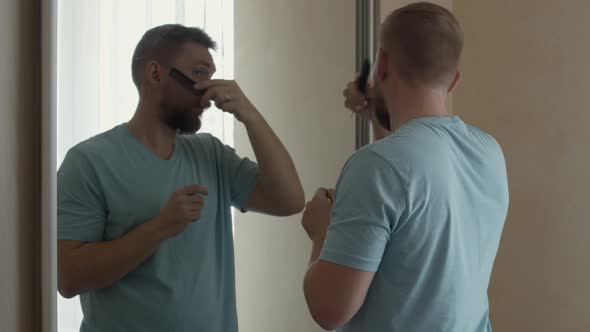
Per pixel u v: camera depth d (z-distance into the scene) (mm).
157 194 1095
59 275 953
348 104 1305
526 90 2111
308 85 1586
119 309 1046
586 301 2006
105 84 1021
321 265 897
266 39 1432
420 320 903
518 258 2137
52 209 669
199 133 1211
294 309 1529
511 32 2137
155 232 1079
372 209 854
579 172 2012
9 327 644
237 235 1353
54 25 669
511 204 2152
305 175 1621
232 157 1272
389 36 974
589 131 1991
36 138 669
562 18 2031
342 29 1677
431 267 898
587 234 2002
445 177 889
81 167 987
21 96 655
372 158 869
